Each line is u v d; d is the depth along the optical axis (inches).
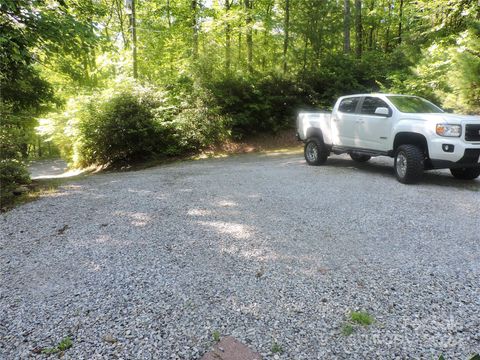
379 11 1016.9
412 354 96.0
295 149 594.2
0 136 290.5
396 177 297.6
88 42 355.6
